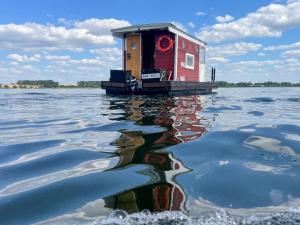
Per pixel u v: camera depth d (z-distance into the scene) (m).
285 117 7.69
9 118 8.05
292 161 3.71
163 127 5.91
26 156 4.03
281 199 2.61
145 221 2.16
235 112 8.72
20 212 2.38
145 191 2.72
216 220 2.18
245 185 2.91
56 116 8.26
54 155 4.03
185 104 10.88
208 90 21.64
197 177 3.10
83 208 2.41
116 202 2.50
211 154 3.96
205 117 7.42
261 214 2.31
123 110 8.97
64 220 2.23
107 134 5.32
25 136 5.45
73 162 3.69
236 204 2.49
